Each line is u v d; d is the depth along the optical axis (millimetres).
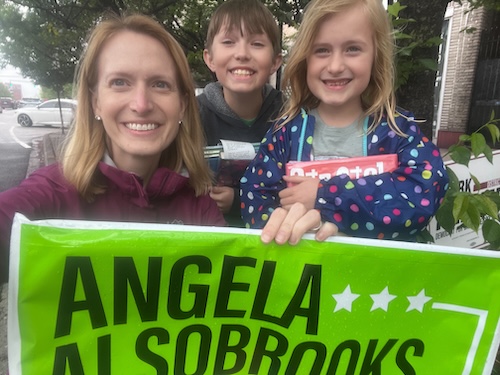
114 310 463
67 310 449
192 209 637
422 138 690
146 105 531
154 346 481
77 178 539
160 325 478
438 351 526
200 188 652
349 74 698
